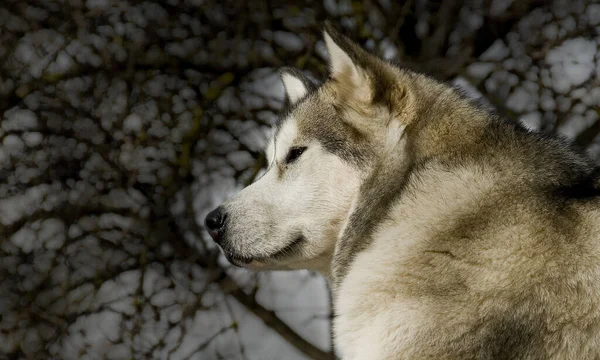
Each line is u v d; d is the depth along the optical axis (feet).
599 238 17.38
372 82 19.77
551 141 19.31
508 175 18.31
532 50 39.06
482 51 40.68
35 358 38.65
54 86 40.60
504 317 17.28
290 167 21.42
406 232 18.72
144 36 40.57
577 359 16.92
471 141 19.16
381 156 19.90
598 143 37.45
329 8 40.01
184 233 39.37
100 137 39.70
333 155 20.62
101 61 40.57
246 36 40.47
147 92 39.99
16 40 41.39
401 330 18.01
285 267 21.81
